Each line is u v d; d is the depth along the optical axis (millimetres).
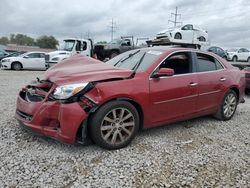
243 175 3342
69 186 2977
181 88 4582
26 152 3707
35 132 3896
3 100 6945
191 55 5004
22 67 19234
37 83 4125
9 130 4477
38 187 2930
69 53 17359
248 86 9078
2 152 3674
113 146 3887
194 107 4891
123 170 3355
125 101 3945
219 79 5348
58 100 3625
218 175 3322
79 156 3660
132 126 4051
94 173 3256
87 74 3918
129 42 19828
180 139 4469
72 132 3568
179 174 3314
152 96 4199
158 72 4246
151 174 3289
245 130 5105
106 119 3793
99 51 18953
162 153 3881
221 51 22766
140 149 3986
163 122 4480
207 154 3916
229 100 5676
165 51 4719
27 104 3953
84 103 3641
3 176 3096
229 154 3947
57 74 4094
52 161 3494
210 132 4898
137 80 4090
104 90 3742
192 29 21516
